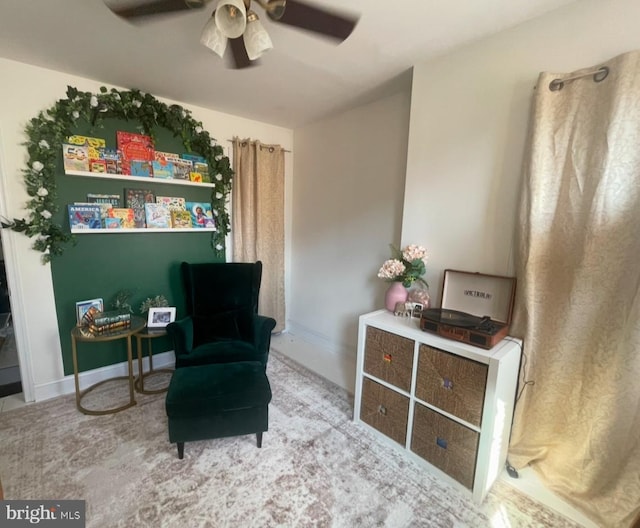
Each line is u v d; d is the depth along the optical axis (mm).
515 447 1686
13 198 2035
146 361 2730
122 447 1802
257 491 1539
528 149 1541
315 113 2953
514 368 1574
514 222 1661
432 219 2004
